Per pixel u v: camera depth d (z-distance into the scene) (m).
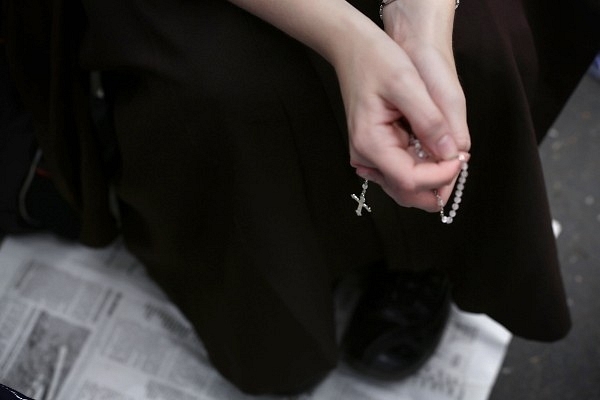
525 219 0.81
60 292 1.10
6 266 1.11
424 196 0.65
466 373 1.07
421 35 0.67
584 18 0.80
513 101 0.73
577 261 1.17
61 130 0.87
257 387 0.99
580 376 1.09
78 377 1.04
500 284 0.89
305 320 0.87
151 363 1.05
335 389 1.05
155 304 1.10
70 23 0.78
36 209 1.05
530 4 0.81
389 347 1.02
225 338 0.95
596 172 1.23
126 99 0.79
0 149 0.96
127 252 1.13
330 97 0.73
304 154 0.78
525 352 1.10
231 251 0.83
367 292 1.06
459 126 0.64
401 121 0.66
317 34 0.67
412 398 1.05
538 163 0.77
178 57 0.71
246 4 0.69
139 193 0.87
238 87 0.71
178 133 0.75
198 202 0.81
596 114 1.28
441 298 1.03
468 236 0.88
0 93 0.94
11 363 1.05
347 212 0.87
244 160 0.75
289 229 0.81
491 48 0.72
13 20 0.81
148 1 0.71
